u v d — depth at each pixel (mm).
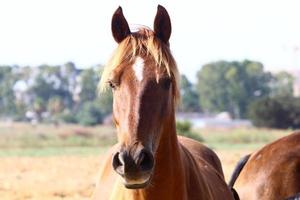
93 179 20484
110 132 54656
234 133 51031
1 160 28531
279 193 7730
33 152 35938
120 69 5105
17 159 29219
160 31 5469
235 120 93625
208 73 115500
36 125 80500
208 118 100562
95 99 109688
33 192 17562
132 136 4855
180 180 5512
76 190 17828
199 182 5930
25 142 45875
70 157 30453
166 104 5137
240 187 8008
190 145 7484
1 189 18234
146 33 5270
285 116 62312
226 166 22031
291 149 7977
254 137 48625
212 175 6746
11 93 125938
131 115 4922
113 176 6352
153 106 4984
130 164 4715
